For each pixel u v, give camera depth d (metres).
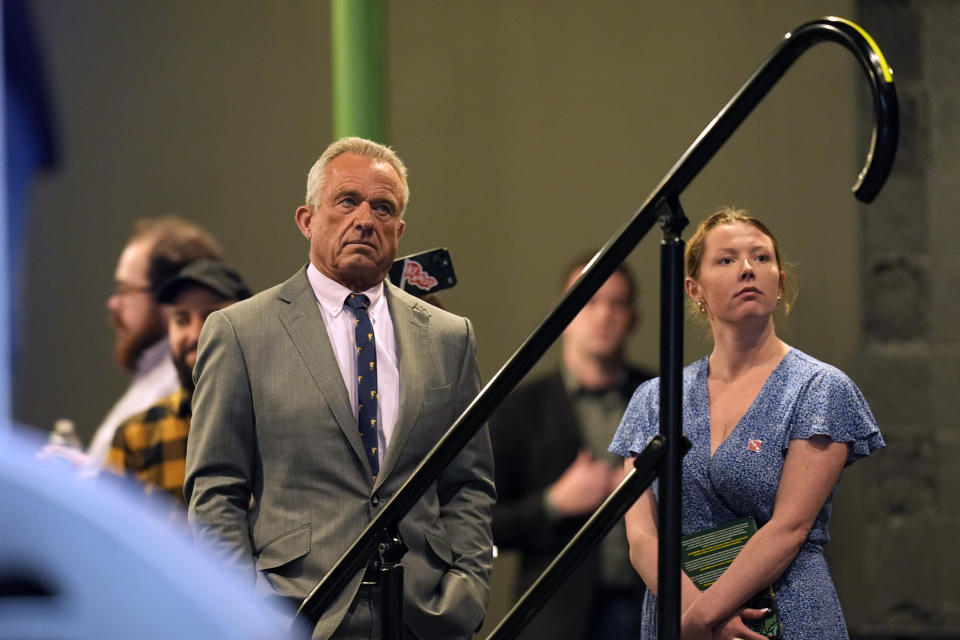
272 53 11.96
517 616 4.62
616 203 11.83
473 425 4.63
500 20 11.95
